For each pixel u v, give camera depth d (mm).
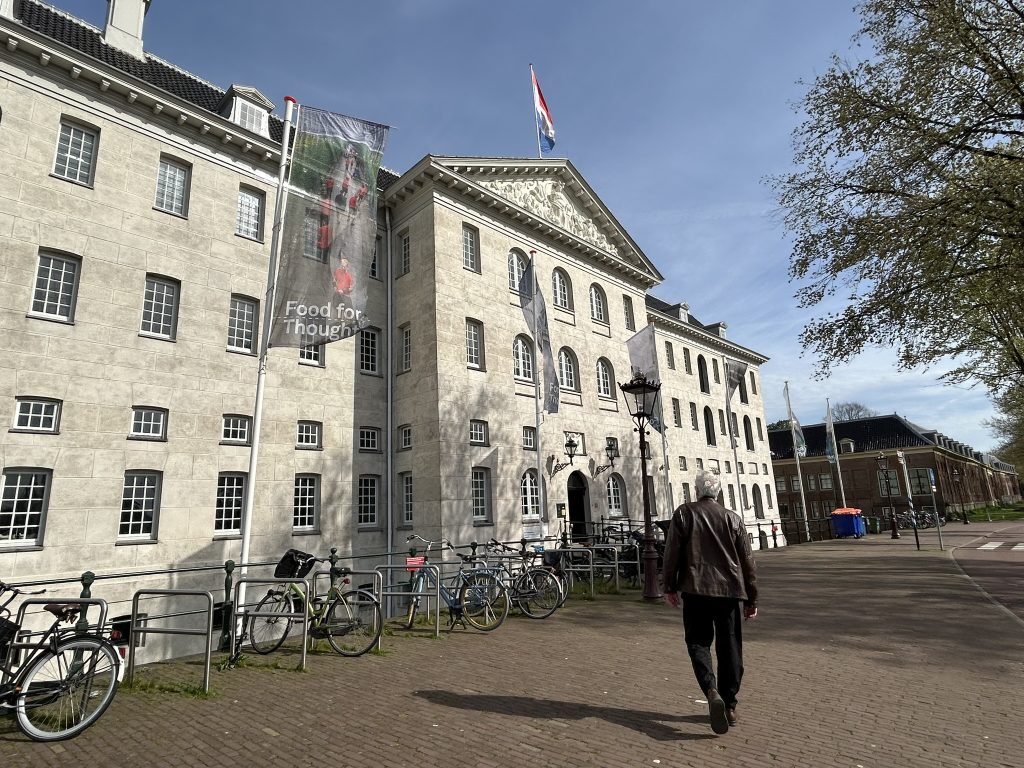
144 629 6859
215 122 17203
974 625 9453
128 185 15578
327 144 12352
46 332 13562
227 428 16469
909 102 13891
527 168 24812
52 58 14508
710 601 4996
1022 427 39344
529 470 22016
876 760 4422
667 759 4441
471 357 21609
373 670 7184
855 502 62875
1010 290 15211
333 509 18031
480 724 5250
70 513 13234
